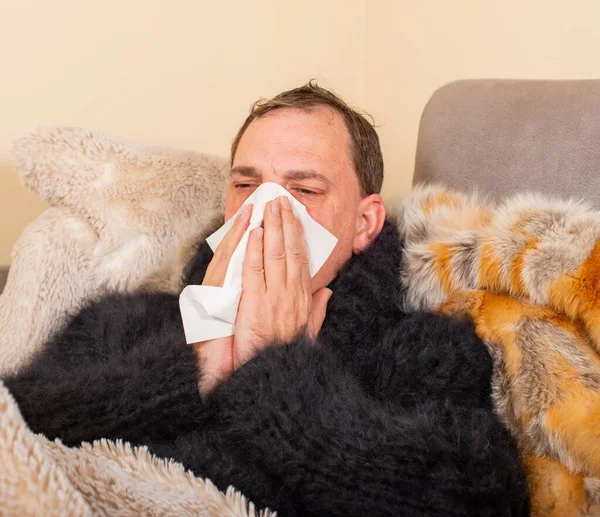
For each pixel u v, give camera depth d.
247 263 0.90
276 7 1.77
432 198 1.05
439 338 0.85
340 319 0.95
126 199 1.13
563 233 0.82
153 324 1.00
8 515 0.59
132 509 0.64
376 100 1.93
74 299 1.10
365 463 0.69
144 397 0.79
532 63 1.38
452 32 1.60
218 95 1.74
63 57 1.52
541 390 0.76
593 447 0.71
